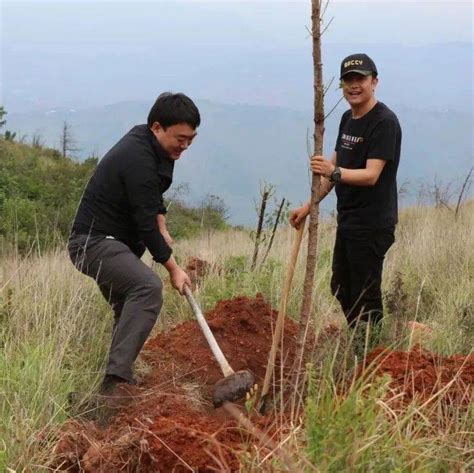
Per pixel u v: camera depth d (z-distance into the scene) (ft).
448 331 18.02
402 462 9.53
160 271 25.82
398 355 14.75
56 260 23.00
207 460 10.94
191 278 23.34
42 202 53.67
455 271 25.68
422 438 10.43
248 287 21.40
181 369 16.07
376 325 17.75
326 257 24.39
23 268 20.94
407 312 18.66
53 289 19.31
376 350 15.40
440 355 15.17
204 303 20.67
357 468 9.23
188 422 12.19
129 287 15.12
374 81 16.72
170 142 14.97
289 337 17.62
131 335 14.75
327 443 9.41
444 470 10.05
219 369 16.17
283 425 11.43
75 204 50.67
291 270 14.10
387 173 17.08
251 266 24.38
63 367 15.29
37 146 92.02
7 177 55.93
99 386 14.88
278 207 25.45
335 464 9.23
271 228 26.13
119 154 15.05
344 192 17.48
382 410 10.49
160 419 12.30
